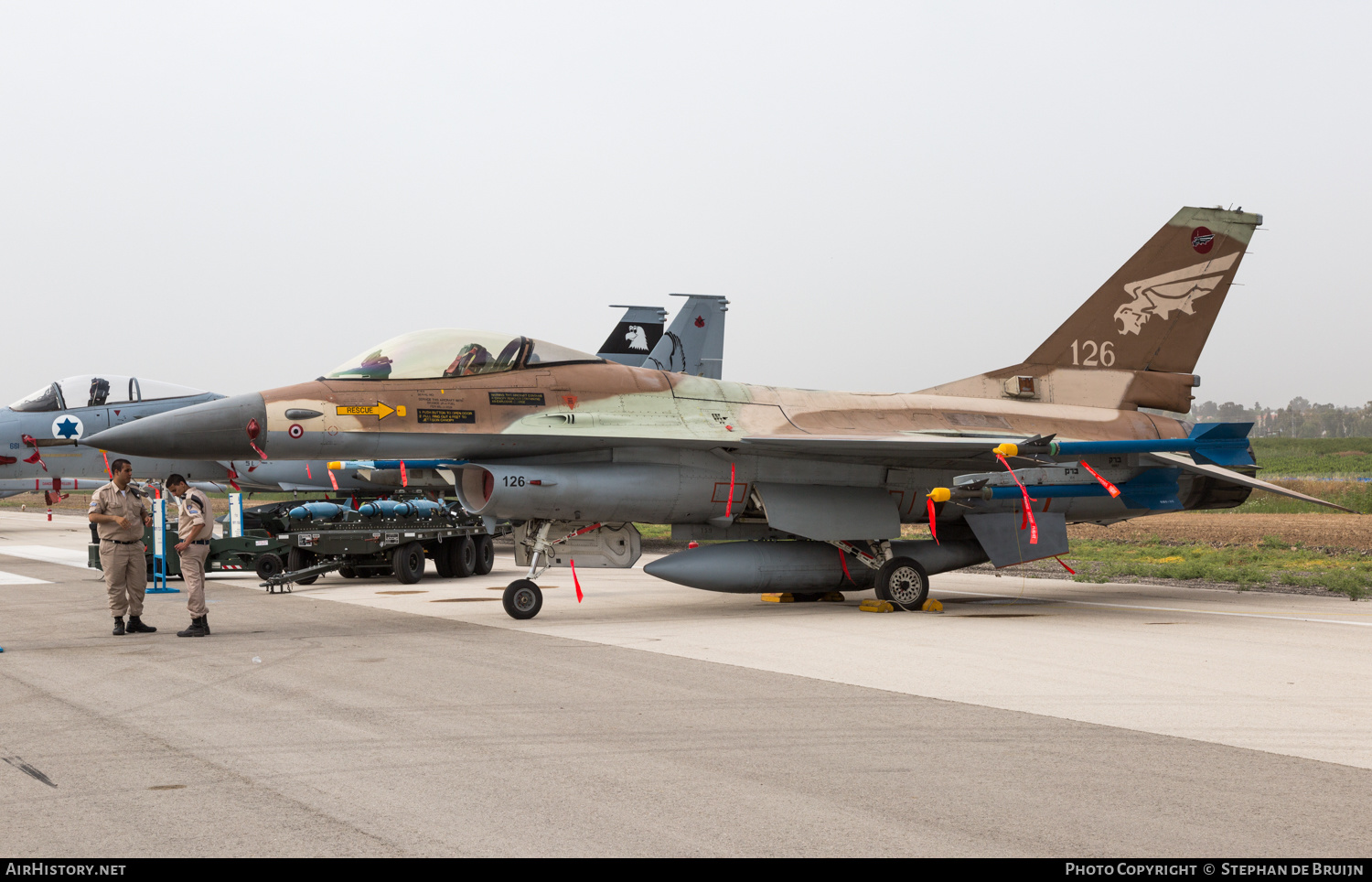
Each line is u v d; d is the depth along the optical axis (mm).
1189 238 16062
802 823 4426
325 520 17203
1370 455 91188
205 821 4465
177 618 12328
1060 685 7676
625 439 12367
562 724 6344
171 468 23828
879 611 13047
